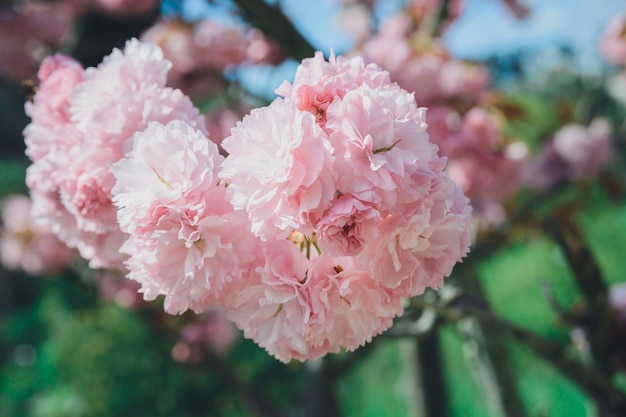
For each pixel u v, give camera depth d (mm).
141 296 1034
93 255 449
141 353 1979
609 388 590
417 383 1040
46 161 423
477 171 916
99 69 420
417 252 336
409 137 318
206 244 336
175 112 390
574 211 979
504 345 856
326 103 325
